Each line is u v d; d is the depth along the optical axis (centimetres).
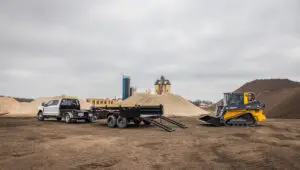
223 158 784
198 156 808
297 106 3991
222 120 1848
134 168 657
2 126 1748
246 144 1037
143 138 1173
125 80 7144
